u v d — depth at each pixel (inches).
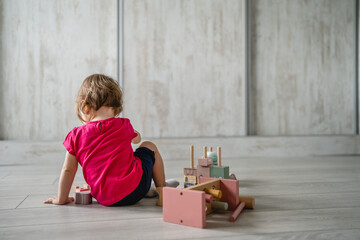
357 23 119.3
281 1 115.3
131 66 104.4
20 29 99.4
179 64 108.0
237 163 92.4
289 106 116.3
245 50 111.1
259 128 114.7
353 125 119.0
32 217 39.3
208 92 109.9
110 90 45.4
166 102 107.3
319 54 117.9
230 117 111.2
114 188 42.8
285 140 109.3
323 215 39.8
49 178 69.2
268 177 68.5
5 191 55.4
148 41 105.6
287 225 35.9
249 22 111.9
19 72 99.6
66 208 43.6
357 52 119.4
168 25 107.0
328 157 107.0
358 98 117.9
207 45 109.6
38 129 101.0
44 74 101.1
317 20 117.6
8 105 99.1
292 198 49.0
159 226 35.7
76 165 45.4
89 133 43.4
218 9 110.0
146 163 46.4
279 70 115.5
